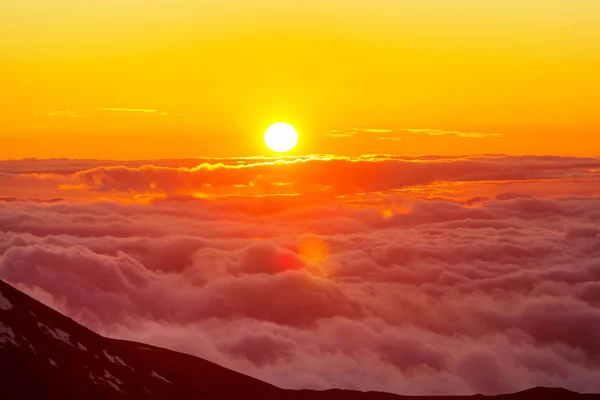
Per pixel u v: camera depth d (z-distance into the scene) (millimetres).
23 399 57156
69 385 61406
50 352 65125
